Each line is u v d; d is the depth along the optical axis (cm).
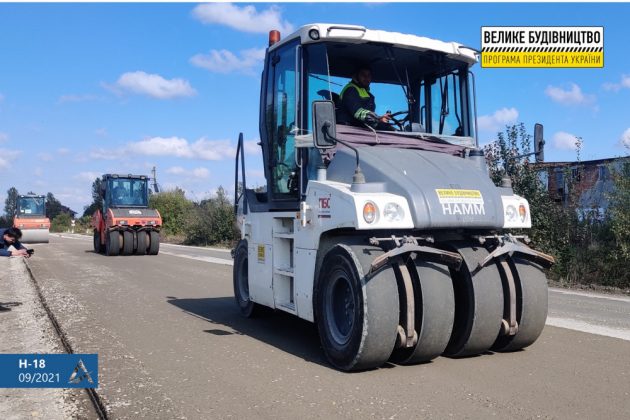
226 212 3219
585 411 429
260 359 592
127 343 668
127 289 1151
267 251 713
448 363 560
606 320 799
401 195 528
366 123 628
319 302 567
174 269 1580
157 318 827
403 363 554
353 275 515
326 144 553
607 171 1435
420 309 525
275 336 706
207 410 442
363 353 506
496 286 559
